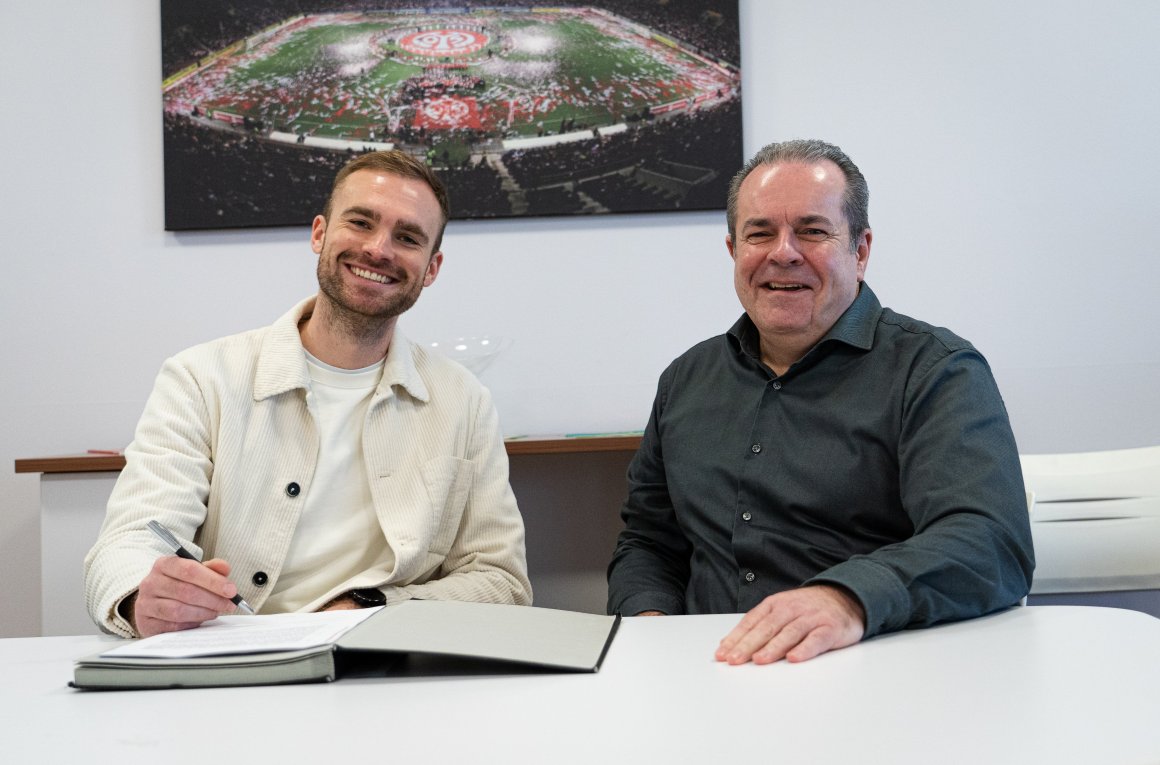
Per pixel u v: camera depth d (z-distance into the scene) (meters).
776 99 2.37
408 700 0.73
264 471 1.42
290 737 0.64
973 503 1.15
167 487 1.33
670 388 1.64
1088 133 2.38
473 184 2.32
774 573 1.39
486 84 2.33
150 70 2.34
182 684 0.79
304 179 2.31
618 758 0.58
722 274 2.35
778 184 1.45
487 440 1.59
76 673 0.79
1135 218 2.37
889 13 2.39
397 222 1.46
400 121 2.32
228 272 2.32
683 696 0.72
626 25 2.34
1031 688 0.72
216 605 0.99
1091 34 2.39
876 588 0.93
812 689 0.74
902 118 2.38
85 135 2.33
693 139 2.33
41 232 2.31
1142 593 1.57
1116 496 1.51
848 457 1.38
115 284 2.31
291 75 2.31
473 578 1.47
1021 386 2.35
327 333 1.49
